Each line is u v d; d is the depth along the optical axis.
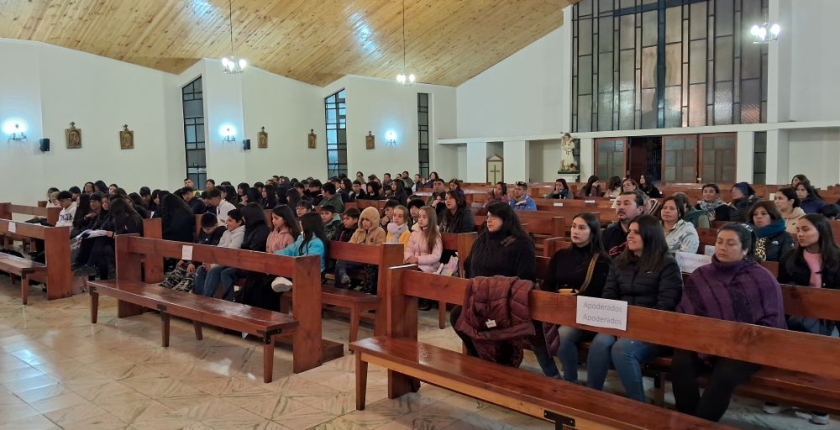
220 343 4.83
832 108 14.53
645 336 2.70
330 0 11.95
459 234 5.26
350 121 16.34
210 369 4.21
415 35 14.88
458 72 18.62
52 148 11.70
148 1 10.59
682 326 2.59
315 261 4.18
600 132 16.53
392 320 3.59
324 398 3.67
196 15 11.36
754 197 6.34
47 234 6.32
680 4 15.77
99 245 6.95
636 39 16.34
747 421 3.27
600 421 2.48
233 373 4.13
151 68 13.31
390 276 3.56
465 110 19.86
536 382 2.87
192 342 4.86
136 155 13.12
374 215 5.71
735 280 2.96
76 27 11.05
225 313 4.22
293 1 11.65
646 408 2.56
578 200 8.59
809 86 14.78
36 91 11.38
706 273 3.07
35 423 3.38
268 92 14.92
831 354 2.23
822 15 14.53
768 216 4.22
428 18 14.11
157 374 4.13
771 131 14.36
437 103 19.23
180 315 4.48
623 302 2.76
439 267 5.27
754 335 2.41
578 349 3.54
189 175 14.16
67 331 5.19
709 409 2.77
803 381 2.78
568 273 3.81
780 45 14.47
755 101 14.95
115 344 4.81
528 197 8.18
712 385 2.76
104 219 7.62
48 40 11.40
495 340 3.14
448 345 4.74
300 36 13.16
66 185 11.95
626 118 16.58
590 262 3.71
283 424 3.31
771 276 2.95
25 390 3.86
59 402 3.67
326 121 16.73
